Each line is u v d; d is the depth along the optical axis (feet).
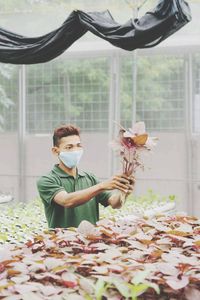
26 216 26.27
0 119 39.96
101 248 8.82
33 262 7.67
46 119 39.52
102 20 21.63
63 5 30.66
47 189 14.82
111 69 37.50
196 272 7.09
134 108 37.45
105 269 7.02
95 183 15.90
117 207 15.03
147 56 37.40
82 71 38.63
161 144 37.65
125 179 12.50
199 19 34.53
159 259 8.08
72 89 38.93
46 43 22.57
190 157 37.11
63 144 15.16
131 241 9.25
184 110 37.11
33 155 39.70
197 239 9.45
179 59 36.88
